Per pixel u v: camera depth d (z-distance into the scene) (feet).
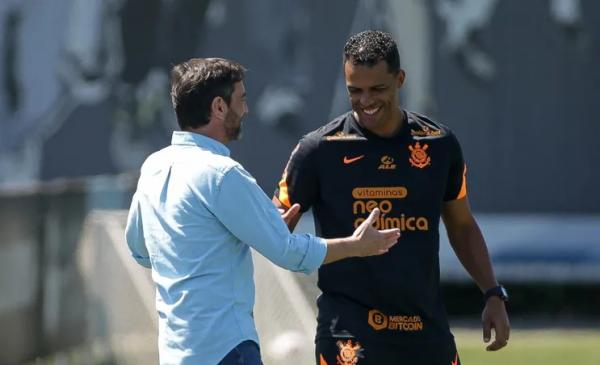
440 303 52.42
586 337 126.21
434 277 51.85
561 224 137.69
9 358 74.38
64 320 83.82
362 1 137.18
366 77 49.57
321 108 137.69
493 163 138.00
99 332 82.33
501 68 137.49
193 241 44.47
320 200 52.37
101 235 82.84
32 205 78.54
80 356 83.51
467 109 137.80
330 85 137.39
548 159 137.59
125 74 139.44
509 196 138.51
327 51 137.59
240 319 44.83
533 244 138.00
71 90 140.15
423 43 137.49
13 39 140.67
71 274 84.07
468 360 107.04
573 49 136.98
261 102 138.41
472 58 137.59
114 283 81.71
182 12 138.62
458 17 137.28
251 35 138.10
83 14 139.74
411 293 50.98
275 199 52.70
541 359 107.55
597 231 137.28
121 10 139.23
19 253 76.54
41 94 140.46
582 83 136.87
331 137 51.70
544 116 137.49
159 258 45.32
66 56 140.15
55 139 140.26
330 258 45.34
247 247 45.80
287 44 137.90
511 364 104.42
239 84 46.24
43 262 80.33
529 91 137.49
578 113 137.08
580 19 136.87
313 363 75.36
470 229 54.85
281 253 44.45
